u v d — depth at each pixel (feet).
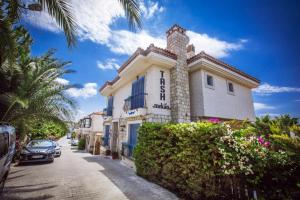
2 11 15.52
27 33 24.66
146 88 30.01
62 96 27.37
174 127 17.52
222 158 12.30
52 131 74.59
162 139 19.25
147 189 18.15
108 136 50.39
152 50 26.48
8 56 17.25
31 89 25.53
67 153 56.65
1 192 16.61
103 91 52.60
